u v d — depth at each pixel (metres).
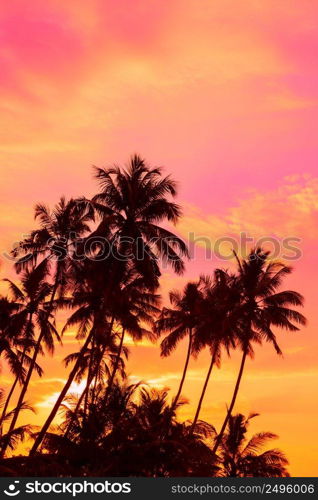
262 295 57.72
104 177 46.62
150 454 37.91
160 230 45.78
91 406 39.84
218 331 58.81
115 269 46.03
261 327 57.28
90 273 46.69
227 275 59.16
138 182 46.38
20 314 55.84
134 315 59.50
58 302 54.84
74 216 51.28
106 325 55.81
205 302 60.41
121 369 60.38
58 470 36.88
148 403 40.22
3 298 56.88
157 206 45.94
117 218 46.16
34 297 56.22
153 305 60.22
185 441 39.62
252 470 54.94
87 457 37.78
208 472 39.44
